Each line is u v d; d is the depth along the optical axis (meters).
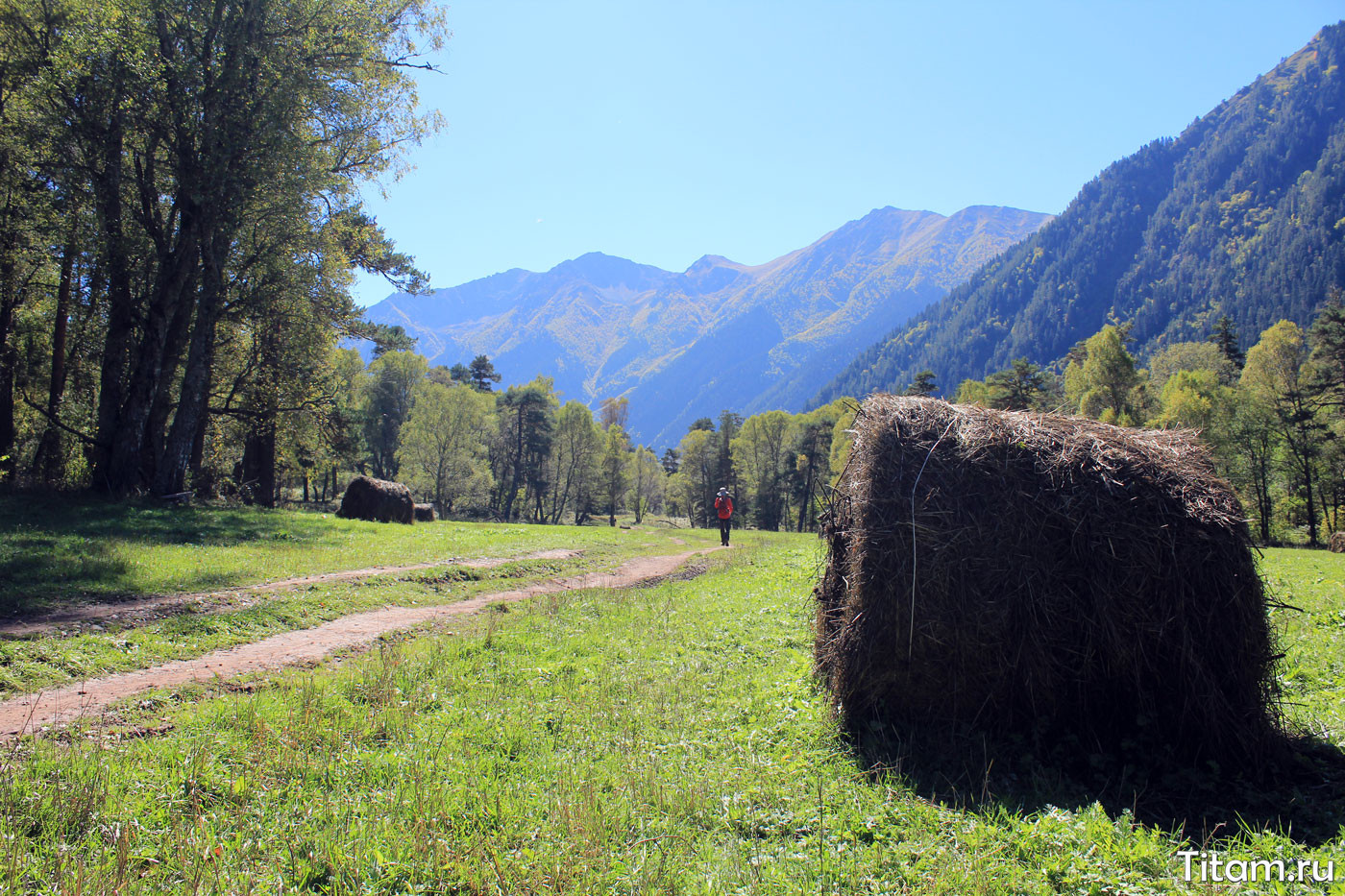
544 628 10.94
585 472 82.19
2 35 20.80
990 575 6.02
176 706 6.97
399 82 25.56
